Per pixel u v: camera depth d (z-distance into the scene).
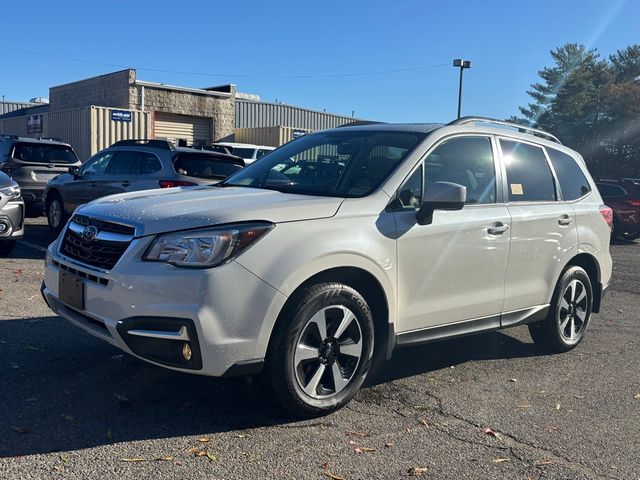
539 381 4.96
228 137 28.48
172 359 3.50
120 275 3.56
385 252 4.07
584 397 4.66
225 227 3.54
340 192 4.31
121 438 3.55
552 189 5.56
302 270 3.67
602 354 5.82
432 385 4.73
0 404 3.90
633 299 8.55
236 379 4.04
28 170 12.81
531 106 66.75
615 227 16.11
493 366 5.29
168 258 3.51
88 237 3.92
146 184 9.72
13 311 5.98
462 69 35.03
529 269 5.15
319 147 5.02
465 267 4.59
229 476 3.21
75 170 11.31
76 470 3.17
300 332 3.72
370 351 4.10
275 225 3.68
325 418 3.97
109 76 25.62
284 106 32.62
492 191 4.94
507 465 3.52
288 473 3.28
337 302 3.87
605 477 3.44
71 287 3.91
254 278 3.53
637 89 46.56
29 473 3.12
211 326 3.43
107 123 21.23
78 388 4.21
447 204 4.13
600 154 47.50
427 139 4.61
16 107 39.47
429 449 3.65
